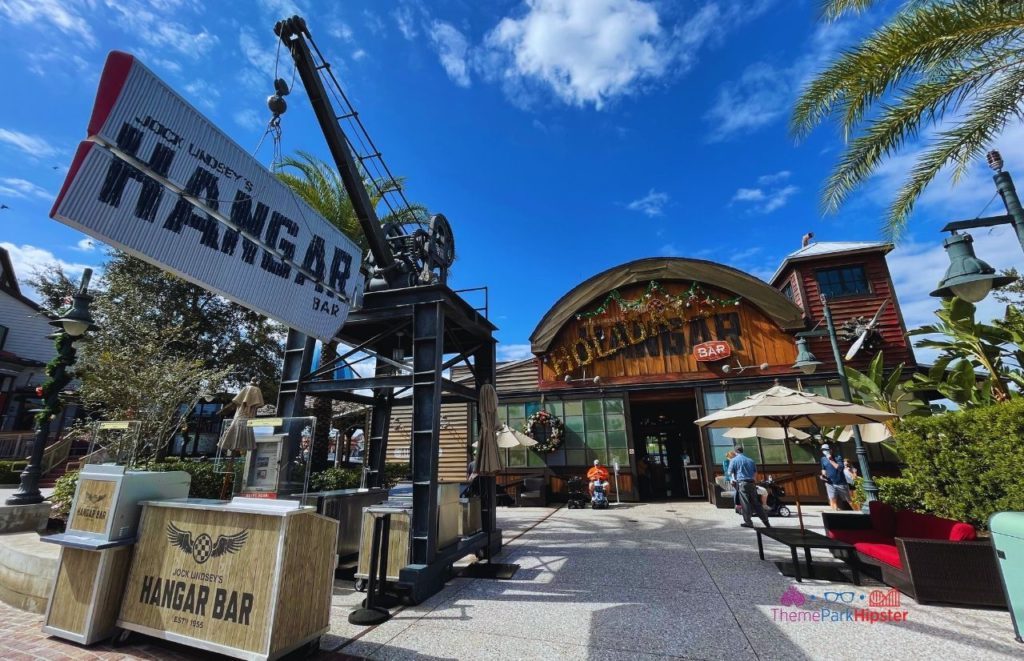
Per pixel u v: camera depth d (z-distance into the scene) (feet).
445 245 26.71
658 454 57.21
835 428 38.27
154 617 12.17
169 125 11.87
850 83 21.63
